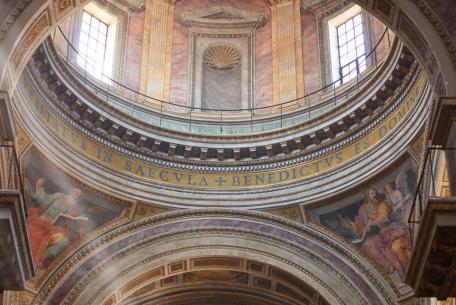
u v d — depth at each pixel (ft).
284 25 111.14
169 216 96.48
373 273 91.40
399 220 89.86
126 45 107.24
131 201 95.25
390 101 90.79
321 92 104.17
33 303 87.66
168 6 112.16
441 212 51.93
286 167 98.84
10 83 64.39
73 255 91.56
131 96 103.86
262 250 95.30
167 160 99.14
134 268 93.35
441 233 52.34
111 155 95.76
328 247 94.38
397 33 68.64
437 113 57.98
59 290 89.66
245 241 95.76
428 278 56.29
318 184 96.02
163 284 100.22
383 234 91.40
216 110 106.63
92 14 107.04
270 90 107.34
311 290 95.66
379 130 92.38
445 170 77.20
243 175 99.55
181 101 106.32
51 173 89.15
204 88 108.78
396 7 66.03
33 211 88.58
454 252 53.62
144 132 97.81
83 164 92.38
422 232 53.26
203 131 103.40
